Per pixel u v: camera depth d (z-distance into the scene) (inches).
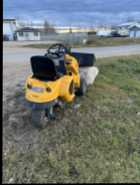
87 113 184.4
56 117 173.6
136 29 2064.5
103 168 118.6
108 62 394.6
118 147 138.6
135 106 207.5
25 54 604.4
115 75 327.0
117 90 252.8
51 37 1708.9
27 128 155.3
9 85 247.8
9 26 1883.6
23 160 122.6
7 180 108.3
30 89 149.3
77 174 113.7
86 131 155.4
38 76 155.9
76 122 167.9
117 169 118.6
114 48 824.9
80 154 129.6
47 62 146.4
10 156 125.4
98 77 295.6
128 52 644.1
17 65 396.5
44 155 127.3
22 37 1894.7
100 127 162.1
